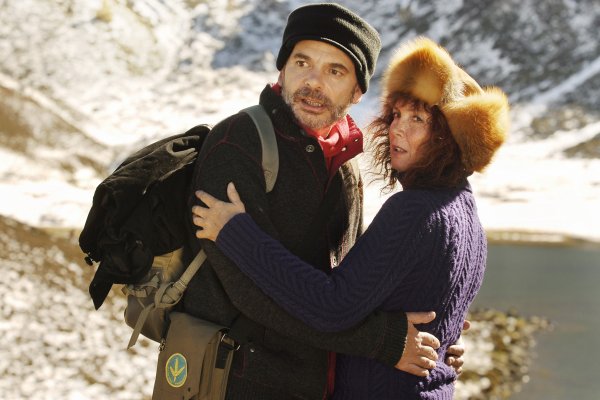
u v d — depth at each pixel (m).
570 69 85.44
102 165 51.19
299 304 2.88
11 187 42.56
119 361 9.49
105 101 68.62
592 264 29.95
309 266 2.93
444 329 3.08
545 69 85.88
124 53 76.62
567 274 26.78
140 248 3.08
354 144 3.25
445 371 3.11
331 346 2.93
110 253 3.08
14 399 7.73
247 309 2.95
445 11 92.75
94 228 3.12
